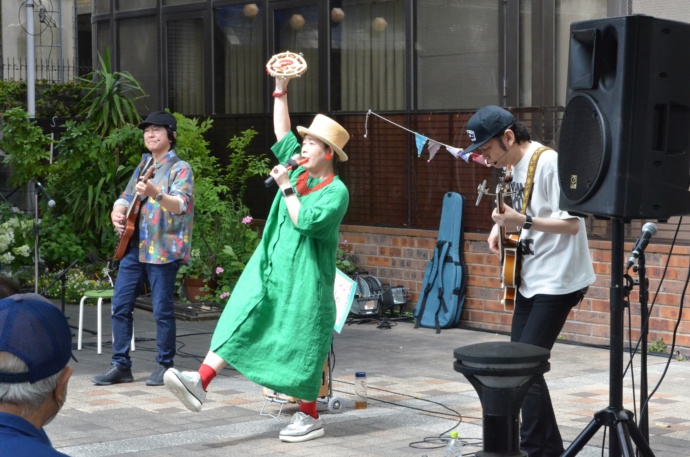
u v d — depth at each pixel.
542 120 10.24
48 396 2.36
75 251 13.05
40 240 13.12
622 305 4.67
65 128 14.30
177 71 14.26
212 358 6.45
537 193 5.60
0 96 16.89
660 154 4.73
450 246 10.88
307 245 6.48
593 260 9.77
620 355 4.62
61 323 2.38
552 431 5.70
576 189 4.91
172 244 8.21
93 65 15.84
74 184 13.38
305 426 6.58
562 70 10.11
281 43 12.88
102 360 9.36
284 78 7.07
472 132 5.71
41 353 2.32
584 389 8.09
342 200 6.46
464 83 10.94
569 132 4.98
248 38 13.24
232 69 13.48
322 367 6.55
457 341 10.27
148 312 12.27
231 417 7.23
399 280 11.51
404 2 11.44
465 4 10.88
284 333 6.43
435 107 11.21
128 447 6.41
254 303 6.43
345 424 7.02
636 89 4.68
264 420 7.14
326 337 6.52
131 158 12.98
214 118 13.65
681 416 7.22
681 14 9.27
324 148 6.51
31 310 2.34
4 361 2.29
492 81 10.66
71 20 21.17
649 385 8.23
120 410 7.43
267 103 13.02
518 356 4.34
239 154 12.98
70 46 21.14
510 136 5.65
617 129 4.69
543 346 5.64
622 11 9.59
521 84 10.45
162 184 8.25
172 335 8.32
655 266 9.36
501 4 10.54
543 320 5.63
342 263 11.68
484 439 4.44
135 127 13.23
